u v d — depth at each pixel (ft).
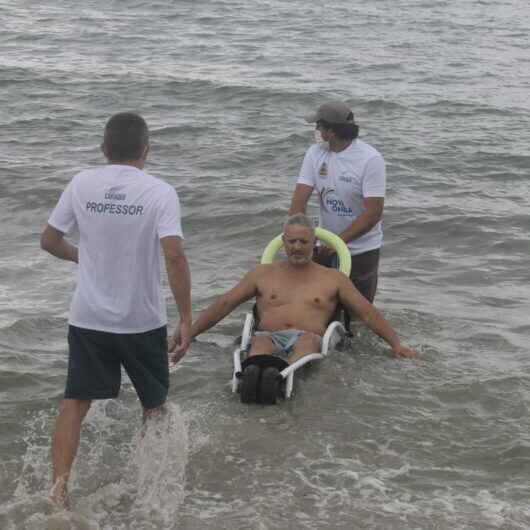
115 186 16.12
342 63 89.30
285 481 17.12
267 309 23.99
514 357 24.00
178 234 15.98
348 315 24.77
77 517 15.60
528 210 40.47
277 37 106.52
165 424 17.84
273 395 20.39
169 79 75.72
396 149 53.06
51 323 26.00
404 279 31.55
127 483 17.02
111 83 73.77
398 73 84.38
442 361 23.56
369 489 16.83
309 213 40.27
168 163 48.88
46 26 110.63
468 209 40.24
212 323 24.34
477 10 138.51
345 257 24.67
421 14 132.05
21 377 21.88
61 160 48.29
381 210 25.20
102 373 16.47
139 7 129.49
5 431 19.11
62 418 16.38
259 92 70.79
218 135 56.03
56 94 69.10
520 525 15.61
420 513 15.97
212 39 103.86
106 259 16.15
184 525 15.56
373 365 23.11
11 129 56.54
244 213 39.14
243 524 15.57
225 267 32.55
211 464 17.74
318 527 15.49
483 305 28.73
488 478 17.39
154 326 16.57
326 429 19.43
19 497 16.33
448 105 68.23
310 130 57.77
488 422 19.89
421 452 18.42
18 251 33.65
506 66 90.22
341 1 143.54
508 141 56.03
